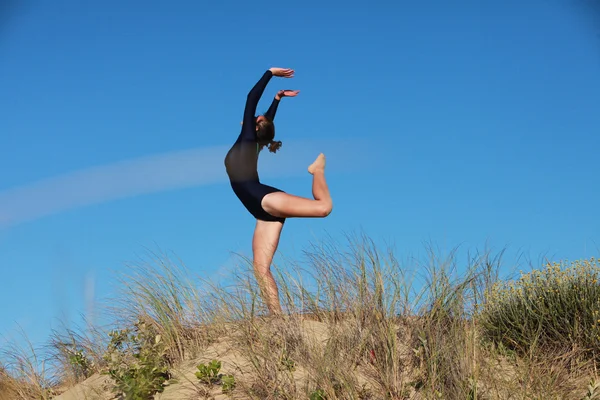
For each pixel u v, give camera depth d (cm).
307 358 441
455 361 429
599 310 506
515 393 425
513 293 543
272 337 464
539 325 507
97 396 446
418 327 465
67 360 509
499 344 498
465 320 487
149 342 471
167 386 430
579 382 454
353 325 478
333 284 513
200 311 513
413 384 417
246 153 544
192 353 470
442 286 492
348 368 427
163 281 524
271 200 521
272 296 499
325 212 518
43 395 480
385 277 503
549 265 564
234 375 430
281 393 404
